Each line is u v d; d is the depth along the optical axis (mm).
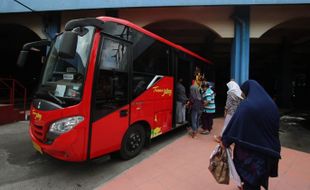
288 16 9078
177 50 6391
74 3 9031
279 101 15555
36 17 10344
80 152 3469
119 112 4156
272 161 2428
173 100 6129
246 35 9000
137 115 4637
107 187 3393
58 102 3516
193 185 3514
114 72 4047
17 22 10570
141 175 3822
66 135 3371
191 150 5160
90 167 4250
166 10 9484
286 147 6047
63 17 10172
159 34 13469
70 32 3227
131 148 4652
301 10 9062
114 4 8812
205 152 5027
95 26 3662
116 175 3941
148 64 5020
